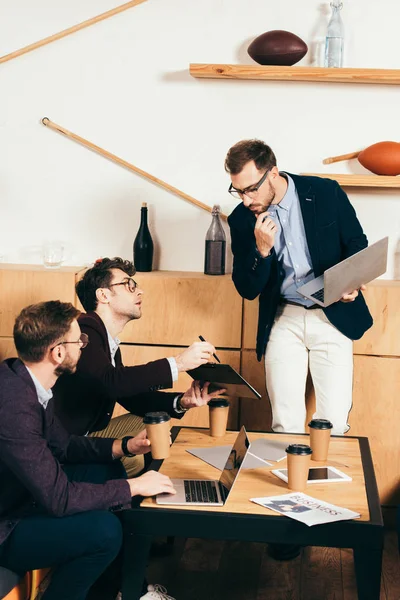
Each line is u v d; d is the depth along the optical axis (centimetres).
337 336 305
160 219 374
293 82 358
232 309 349
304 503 216
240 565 292
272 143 364
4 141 376
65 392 269
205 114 365
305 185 296
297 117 361
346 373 307
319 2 353
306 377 326
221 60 362
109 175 374
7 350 357
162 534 214
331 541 206
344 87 357
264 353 316
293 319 308
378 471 347
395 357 342
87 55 367
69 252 379
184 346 354
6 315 355
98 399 273
